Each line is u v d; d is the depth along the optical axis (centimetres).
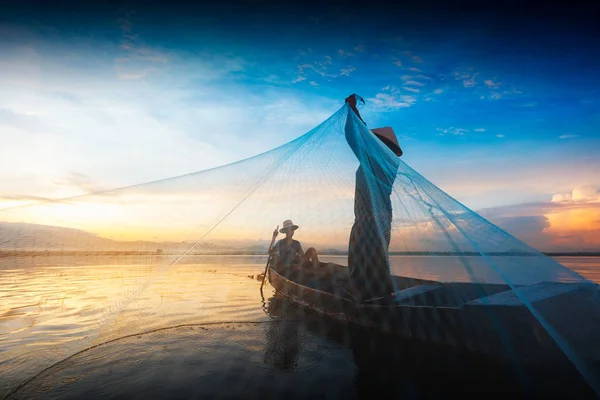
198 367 336
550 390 284
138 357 363
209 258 374
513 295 381
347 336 428
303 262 632
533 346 316
